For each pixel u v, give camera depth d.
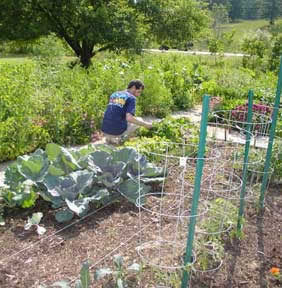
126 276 3.31
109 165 4.86
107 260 3.55
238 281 3.34
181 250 3.60
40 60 11.05
